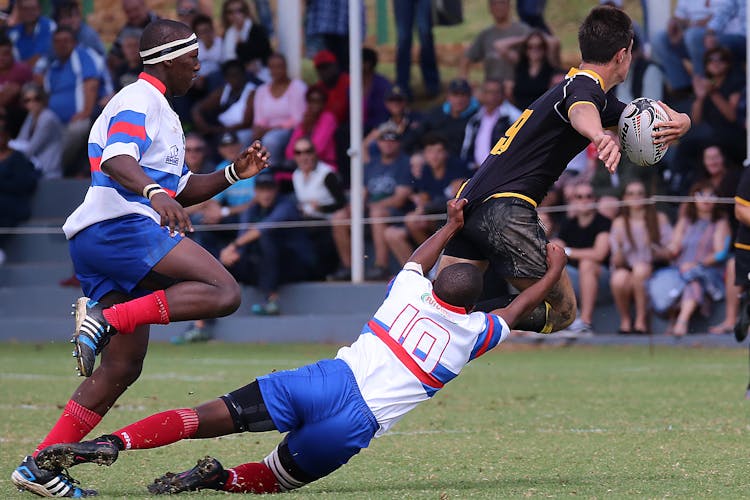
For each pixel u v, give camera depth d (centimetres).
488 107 4656
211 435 1600
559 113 1820
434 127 4769
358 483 1756
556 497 1575
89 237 1689
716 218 4281
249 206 4862
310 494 1620
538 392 3142
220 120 5212
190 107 5241
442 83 5312
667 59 4634
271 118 5116
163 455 2094
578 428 2431
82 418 1730
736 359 3916
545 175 1842
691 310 4284
